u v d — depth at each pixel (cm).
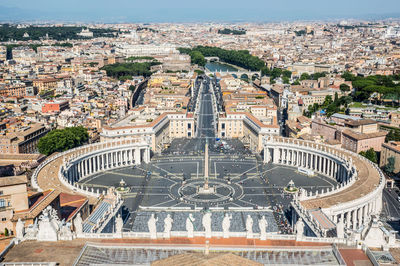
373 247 12938
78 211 17550
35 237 13300
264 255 12538
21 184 16375
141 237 13850
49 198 17162
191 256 10950
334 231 16075
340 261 12000
